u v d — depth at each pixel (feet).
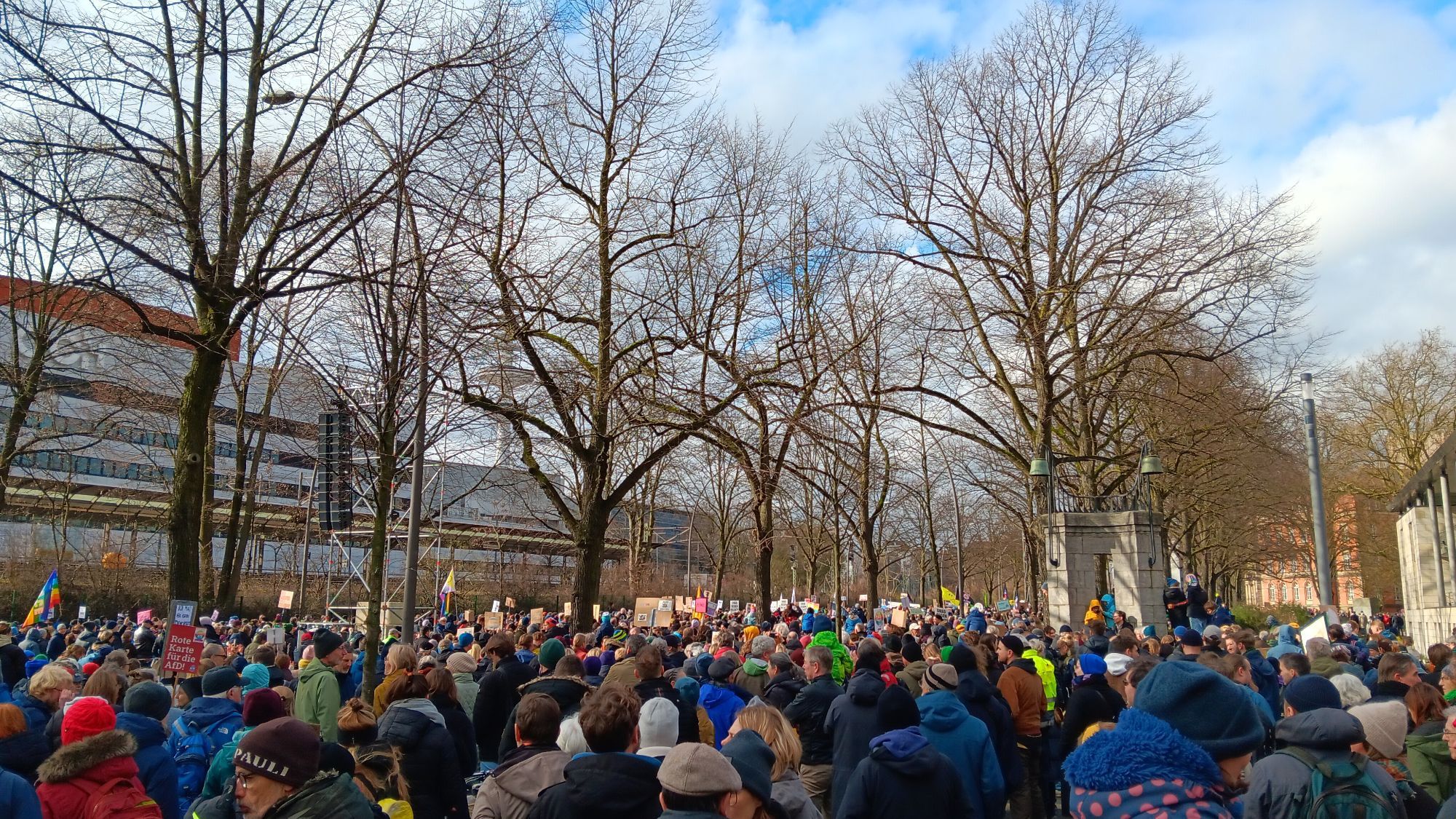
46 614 80.79
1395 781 15.61
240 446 98.58
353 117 43.19
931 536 142.31
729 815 14.10
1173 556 176.65
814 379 66.59
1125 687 29.45
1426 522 124.26
